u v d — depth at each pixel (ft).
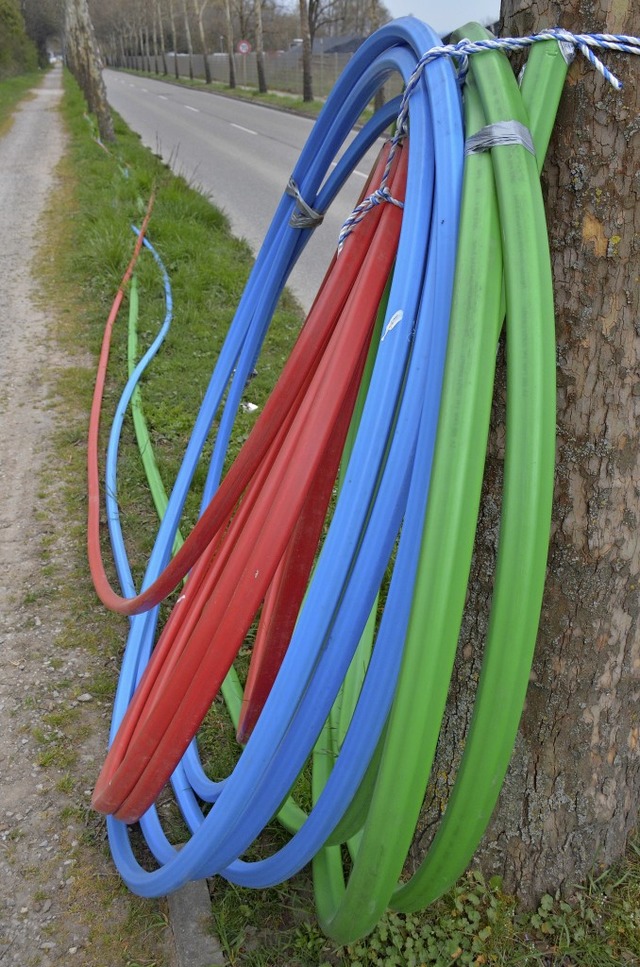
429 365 4.43
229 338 9.00
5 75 140.97
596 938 6.16
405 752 4.09
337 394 5.02
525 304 4.12
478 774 4.26
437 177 4.60
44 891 6.72
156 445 13.97
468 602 5.95
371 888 4.33
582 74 4.52
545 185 4.87
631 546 5.48
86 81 65.67
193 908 6.43
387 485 4.47
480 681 4.20
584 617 5.65
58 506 12.30
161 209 29.45
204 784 7.25
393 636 4.34
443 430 4.10
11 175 40.24
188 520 11.84
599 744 6.00
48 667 9.11
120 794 6.09
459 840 4.43
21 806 7.45
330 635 4.58
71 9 63.16
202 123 68.74
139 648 8.87
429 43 5.06
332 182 7.47
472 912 6.27
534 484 4.02
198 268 23.00
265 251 8.44
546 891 6.42
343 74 6.59
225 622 4.94
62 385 16.43
